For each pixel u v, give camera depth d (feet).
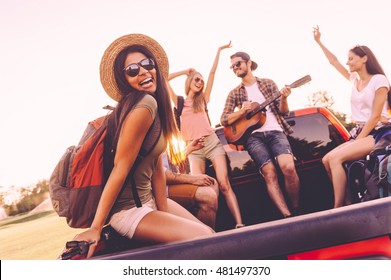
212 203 9.54
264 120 12.40
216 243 4.68
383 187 8.31
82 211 6.86
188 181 9.86
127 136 6.36
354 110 11.65
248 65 13.62
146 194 7.34
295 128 13.02
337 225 4.61
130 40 7.86
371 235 4.60
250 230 4.69
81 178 6.68
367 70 11.10
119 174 6.34
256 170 12.52
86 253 5.92
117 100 7.88
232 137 12.60
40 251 45.06
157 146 7.04
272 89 13.44
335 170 10.16
